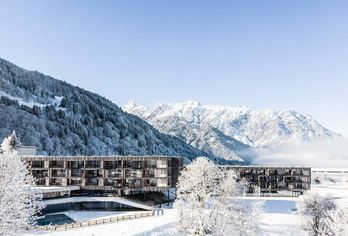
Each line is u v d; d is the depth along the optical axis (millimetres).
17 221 38156
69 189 109750
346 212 49594
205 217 64875
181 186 71500
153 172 111125
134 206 103188
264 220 85562
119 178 112750
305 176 139000
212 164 71938
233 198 66188
